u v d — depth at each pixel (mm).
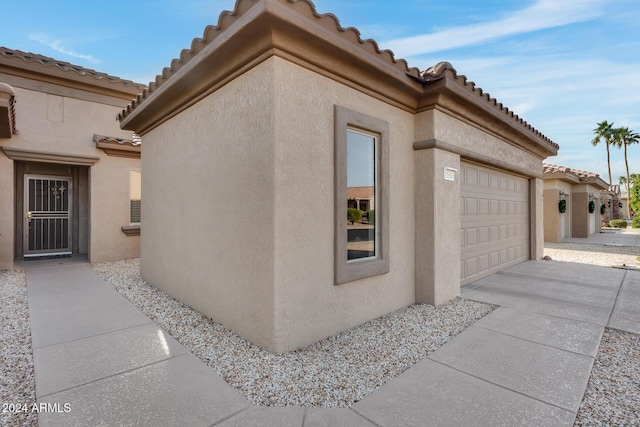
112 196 9242
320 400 2553
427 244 4980
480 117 5930
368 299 4262
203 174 4449
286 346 3316
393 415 2363
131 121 6168
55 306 4988
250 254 3523
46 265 8547
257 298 3430
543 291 5918
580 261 9828
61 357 3277
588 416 2361
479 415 2361
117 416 2328
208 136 4324
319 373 2947
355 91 4082
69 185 10086
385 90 4402
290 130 3316
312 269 3539
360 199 4258
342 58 3680
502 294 5695
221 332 3869
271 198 3217
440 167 5047
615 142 44375
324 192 3666
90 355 3322
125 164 9484
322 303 3654
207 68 3900
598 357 3344
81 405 2459
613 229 26969
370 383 2803
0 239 7641
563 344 3613
